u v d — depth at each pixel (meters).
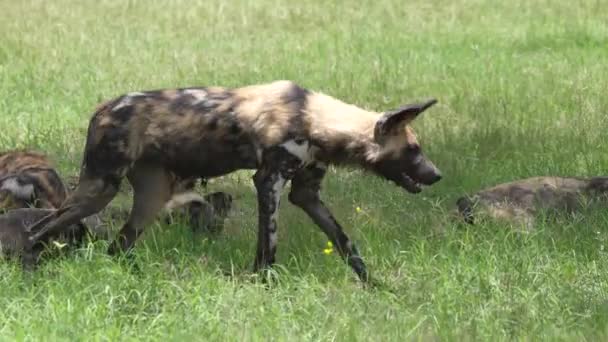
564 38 29.45
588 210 14.89
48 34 29.20
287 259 13.77
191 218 14.87
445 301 12.27
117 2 34.31
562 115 21.42
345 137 12.84
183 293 12.12
